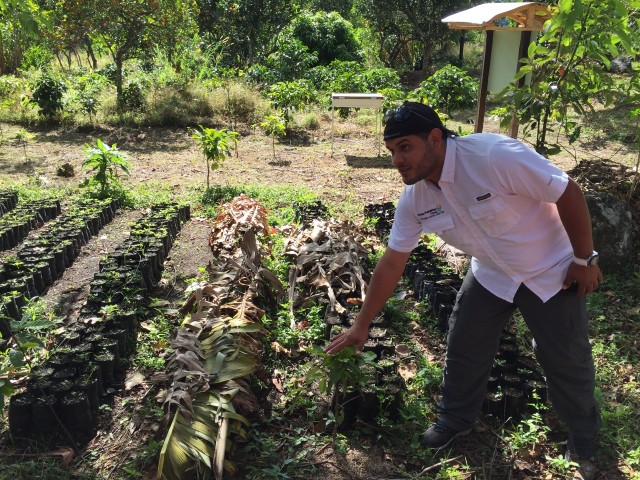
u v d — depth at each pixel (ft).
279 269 17.43
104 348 12.34
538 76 18.37
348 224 19.89
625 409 11.23
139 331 14.37
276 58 62.49
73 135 38.37
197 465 9.36
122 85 45.14
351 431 10.88
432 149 8.12
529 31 20.67
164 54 50.52
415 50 85.10
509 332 13.11
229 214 20.12
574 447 9.80
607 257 17.24
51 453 10.21
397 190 27.45
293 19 73.82
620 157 32.55
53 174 29.45
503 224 8.39
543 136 19.02
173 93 43.21
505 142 8.13
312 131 40.96
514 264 8.71
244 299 13.53
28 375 10.75
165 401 10.20
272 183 28.45
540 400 11.37
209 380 10.62
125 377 12.52
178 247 20.10
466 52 92.68
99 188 25.98
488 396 11.23
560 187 7.89
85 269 18.39
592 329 14.58
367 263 18.17
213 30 67.10
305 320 14.98
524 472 9.95
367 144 37.83
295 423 11.16
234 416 10.01
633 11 18.63
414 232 9.02
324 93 50.72
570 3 16.22
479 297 9.45
